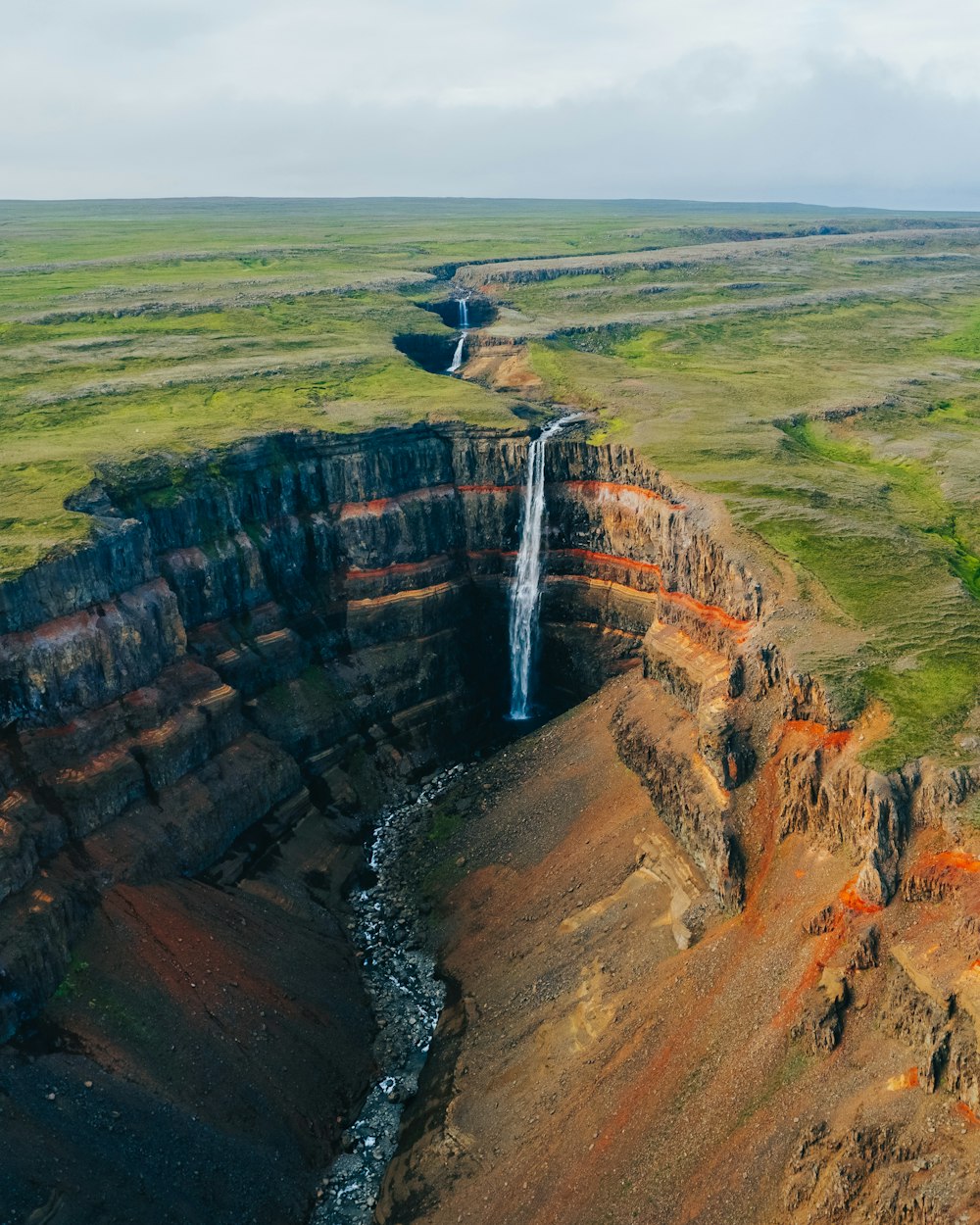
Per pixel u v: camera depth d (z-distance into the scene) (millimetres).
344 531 110625
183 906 78000
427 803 102312
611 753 95625
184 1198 60250
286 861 89438
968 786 62781
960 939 56000
